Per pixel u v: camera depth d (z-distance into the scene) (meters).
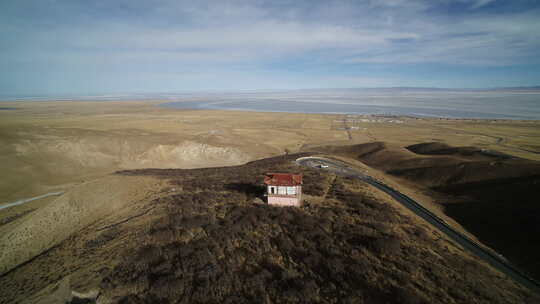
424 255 28.17
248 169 69.69
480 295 22.59
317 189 47.72
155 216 39.94
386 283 23.55
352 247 29.05
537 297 23.61
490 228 38.91
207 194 46.84
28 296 27.14
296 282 24.00
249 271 26.52
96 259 30.92
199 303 22.81
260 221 35.31
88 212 45.69
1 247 38.09
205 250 29.39
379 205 40.22
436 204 51.00
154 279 25.77
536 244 33.22
